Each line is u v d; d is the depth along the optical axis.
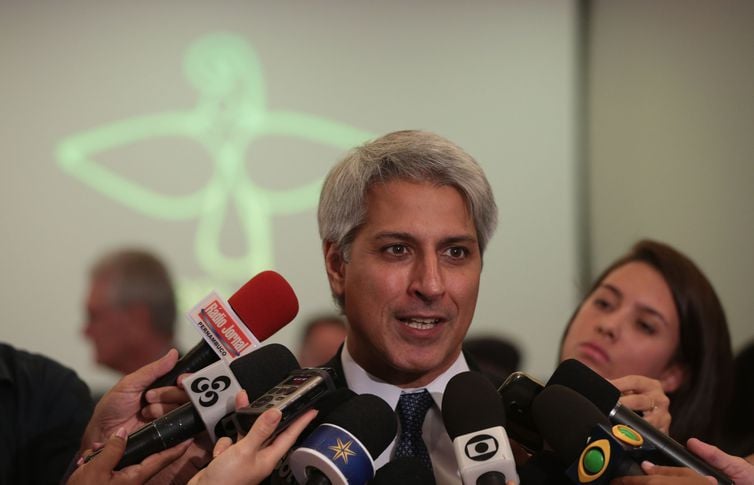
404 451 1.80
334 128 4.17
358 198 1.80
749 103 4.12
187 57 4.16
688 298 2.80
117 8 4.14
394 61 4.19
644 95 4.21
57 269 4.01
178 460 1.89
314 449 1.52
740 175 4.12
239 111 4.15
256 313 1.85
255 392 1.73
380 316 1.77
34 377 2.72
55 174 4.07
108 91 4.12
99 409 1.95
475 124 4.18
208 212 4.10
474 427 1.57
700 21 4.20
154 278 3.96
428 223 1.74
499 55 4.20
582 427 1.51
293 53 4.18
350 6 4.20
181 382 1.82
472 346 3.98
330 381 1.63
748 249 4.08
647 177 4.17
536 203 4.14
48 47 4.11
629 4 4.23
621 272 2.91
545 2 4.22
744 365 2.89
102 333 3.88
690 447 1.75
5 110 4.07
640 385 2.19
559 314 4.07
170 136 4.13
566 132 4.19
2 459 2.60
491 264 4.07
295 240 4.12
